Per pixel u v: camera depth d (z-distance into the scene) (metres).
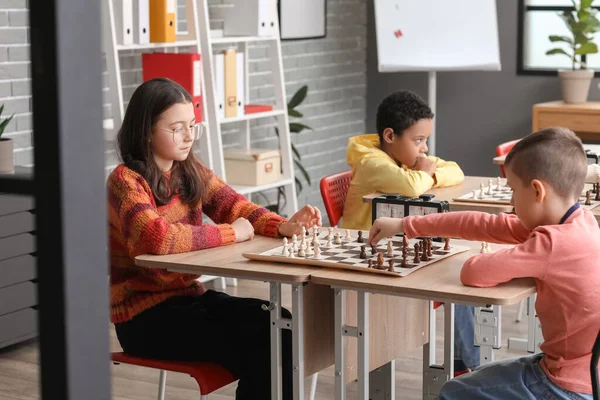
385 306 2.51
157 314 2.52
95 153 0.68
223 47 5.72
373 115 7.45
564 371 1.94
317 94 6.82
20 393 3.46
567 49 6.79
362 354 2.23
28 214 3.80
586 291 1.91
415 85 7.27
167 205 2.61
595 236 1.97
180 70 4.62
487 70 6.54
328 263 2.21
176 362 2.42
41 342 0.68
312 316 2.30
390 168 3.50
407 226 2.27
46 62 0.65
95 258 0.69
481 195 3.40
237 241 2.59
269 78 6.24
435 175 3.64
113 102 4.40
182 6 5.36
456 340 3.11
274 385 2.31
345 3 7.07
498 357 3.80
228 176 5.34
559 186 1.99
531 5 6.86
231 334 2.42
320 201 6.98
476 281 1.99
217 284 4.98
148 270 2.54
